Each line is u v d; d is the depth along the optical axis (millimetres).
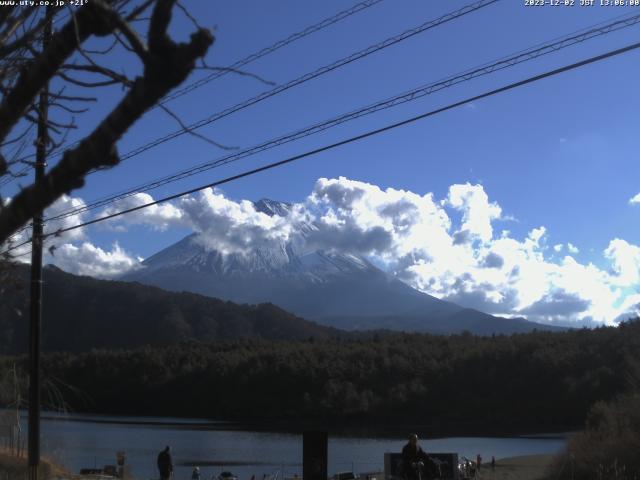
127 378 116438
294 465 55594
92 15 3494
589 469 21266
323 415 106062
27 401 18422
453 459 20094
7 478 17203
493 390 105438
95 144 3297
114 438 73938
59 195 3373
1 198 3674
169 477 23797
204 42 3201
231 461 58812
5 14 3951
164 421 101562
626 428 22375
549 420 96812
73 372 117062
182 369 117625
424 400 106125
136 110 3264
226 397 110688
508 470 34469
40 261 17734
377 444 75062
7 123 3678
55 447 29328
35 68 3637
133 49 3371
